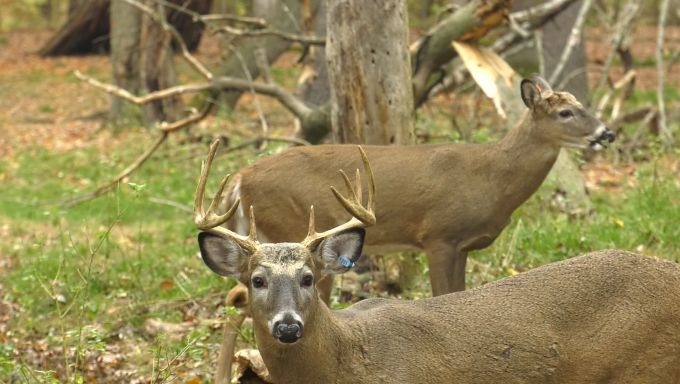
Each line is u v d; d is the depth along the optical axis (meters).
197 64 17.58
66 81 38.53
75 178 23.00
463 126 21.06
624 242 13.76
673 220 14.51
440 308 7.84
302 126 17.09
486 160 11.21
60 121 31.52
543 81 11.34
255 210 10.95
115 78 29.55
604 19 26.09
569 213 15.21
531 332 7.69
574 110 11.16
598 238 13.90
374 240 11.22
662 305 7.70
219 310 12.36
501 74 15.59
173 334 12.16
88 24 43.00
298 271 7.35
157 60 28.83
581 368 7.69
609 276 7.82
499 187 11.21
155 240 16.86
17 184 22.81
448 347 7.64
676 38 46.78
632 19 21.19
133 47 29.17
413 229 11.16
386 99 13.09
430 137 18.03
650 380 7.70
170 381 10.36
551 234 13.90
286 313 7.17
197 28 37.53
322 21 23.11
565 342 7.69
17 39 52.16
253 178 10.98
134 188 11.09
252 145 20.73
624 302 7.71
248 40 26.72
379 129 13.14
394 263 13.33
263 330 7.45
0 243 17.11
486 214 11.16
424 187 11.06
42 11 59.25
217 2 44.75
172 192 20.17
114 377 11.08
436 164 11.12
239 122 26.38
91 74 39.78
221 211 11.09
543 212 15.16
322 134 17.03
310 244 7.62
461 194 11.09
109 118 30.05
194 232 15.54
